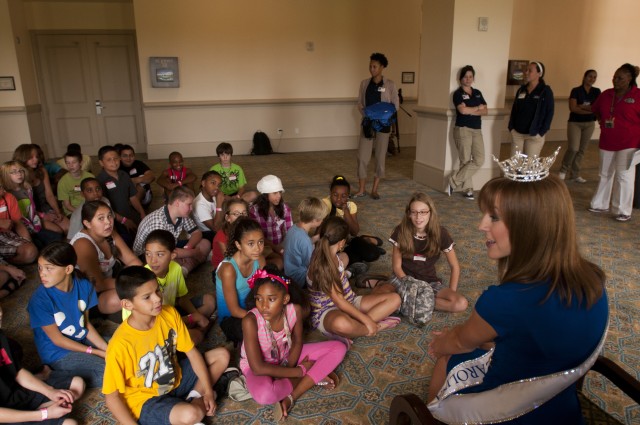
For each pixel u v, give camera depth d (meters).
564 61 9.22
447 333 1.41
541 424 1.16
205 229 3.76
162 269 2.37
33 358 2.39
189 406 1.82
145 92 8.06
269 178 3.25
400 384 2.19
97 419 1.96
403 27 8.89
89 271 2.61
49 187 4.18
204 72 8.24
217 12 8.06
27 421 1.80
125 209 4.12
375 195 5.50
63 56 8.23
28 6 7.84
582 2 8.97
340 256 3.21
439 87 5.68
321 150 9.19
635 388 1.30
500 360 1.17
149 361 1.81
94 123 8.64
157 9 7.79
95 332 2.27
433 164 5.95
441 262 3.57
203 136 8.55
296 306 2.12
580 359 1.08
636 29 9.31
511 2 5.41
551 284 1.07
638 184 4.85
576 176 6.10
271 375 2.00
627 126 4.35
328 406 2.04
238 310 2.41
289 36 8.47
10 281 3.09
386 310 2.58
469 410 1.22
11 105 7.32
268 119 8.79
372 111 5.24
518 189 1.09
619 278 3.29
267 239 3.34
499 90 5.66
